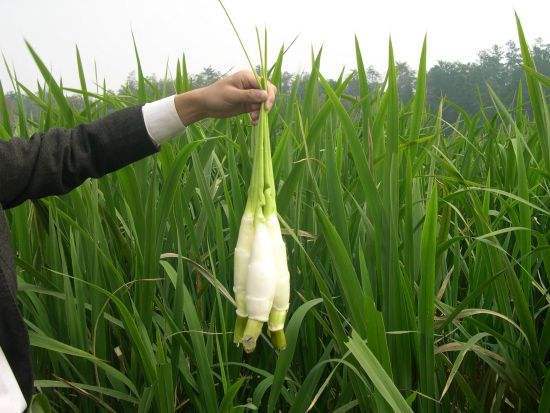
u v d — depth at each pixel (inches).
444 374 50.0
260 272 34.9
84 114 68.9
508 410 55.7
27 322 53.8
